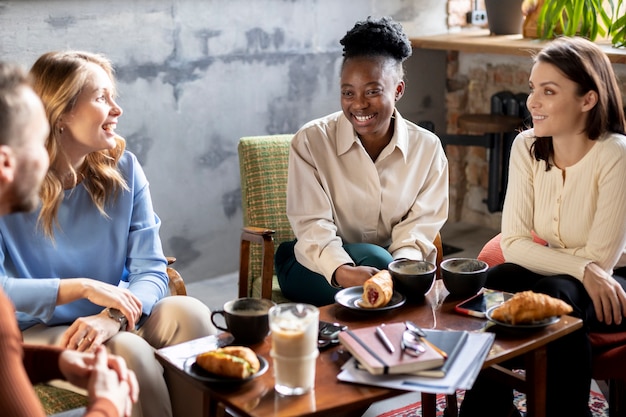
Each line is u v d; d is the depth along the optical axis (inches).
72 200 82.7
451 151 175.2
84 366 56.3
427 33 167.9
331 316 73.7
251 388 60.7
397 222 99.4
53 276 82.1
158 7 132.3
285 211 104.4
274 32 146.3
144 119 135.0
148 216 87.6
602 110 83.5
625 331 83.2
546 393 78.6
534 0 150.5
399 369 61.5
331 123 97.2
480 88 168.1
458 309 73.9
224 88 142.8
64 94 77.7
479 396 84.4
